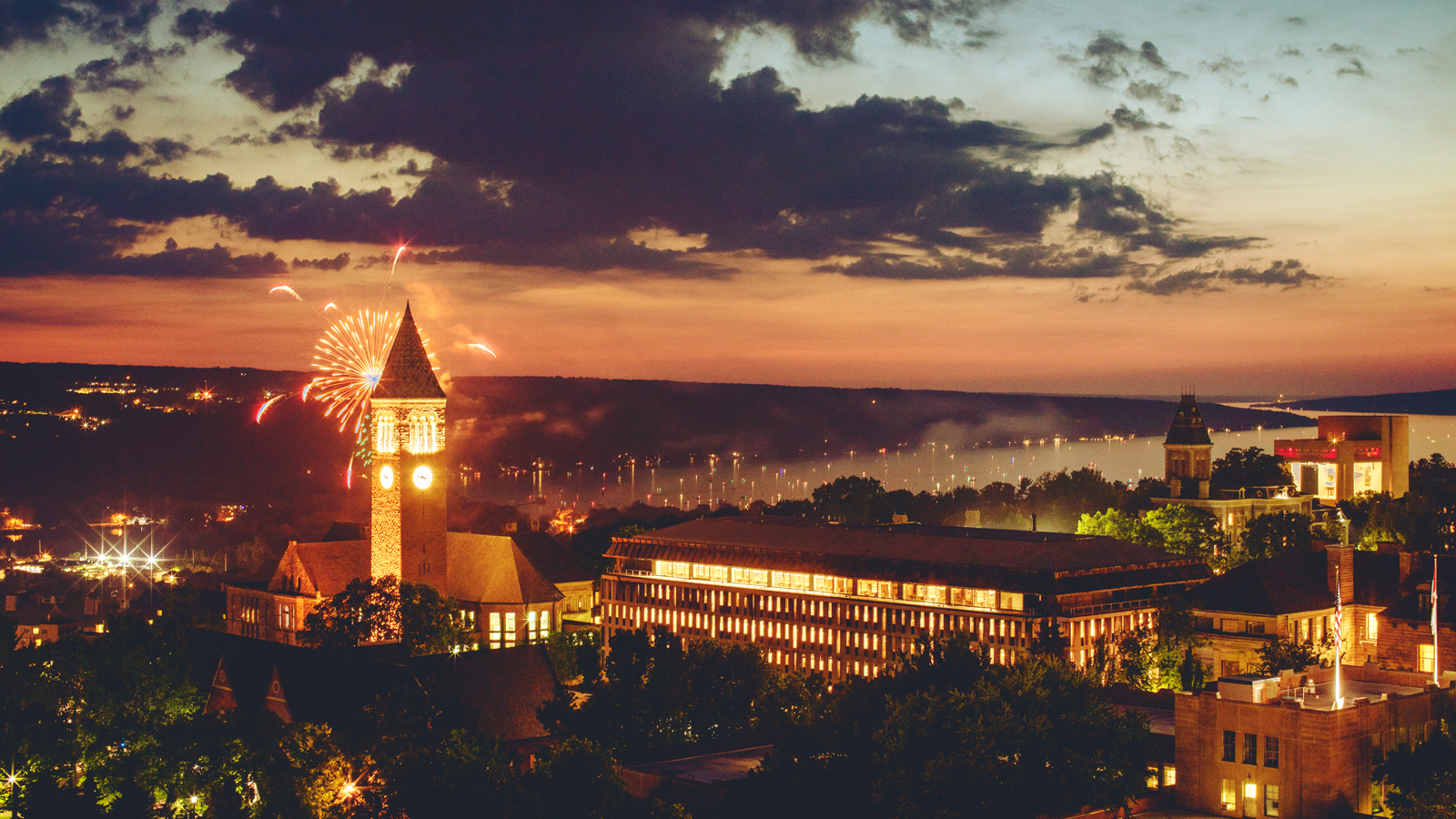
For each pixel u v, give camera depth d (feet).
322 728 454.81
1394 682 500.33
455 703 490.90
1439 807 396.37
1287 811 436.35
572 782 408.87
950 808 405.59
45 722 522.06
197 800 476.54
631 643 558.15
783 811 437.17
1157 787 480.23
